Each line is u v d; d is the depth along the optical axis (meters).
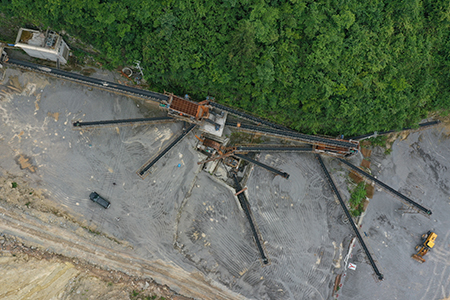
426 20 48.31
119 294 45.06
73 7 39.25
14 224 43.72
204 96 49.75
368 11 45.00
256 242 50.28
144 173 48.31
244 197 52.00
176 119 49.28
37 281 41.94
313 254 52.47
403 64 47.75
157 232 48.34
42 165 46.91
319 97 46.66
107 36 43.47
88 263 45.56
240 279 50.28
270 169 52.12
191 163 50.34
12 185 45.34
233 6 39.97
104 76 48.56
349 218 53.44
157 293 47.28
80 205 47.09
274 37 41.75
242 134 53.09
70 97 47.91
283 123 52.59
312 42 43.72
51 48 43.28
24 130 46.91
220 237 50.22
